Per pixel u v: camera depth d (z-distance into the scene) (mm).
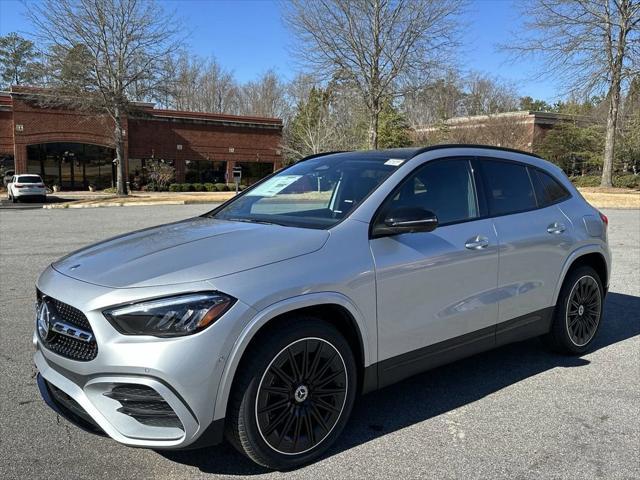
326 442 3027
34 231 13891
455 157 3926
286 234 3139
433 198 3670
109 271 2842
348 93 30734
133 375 2529
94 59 28891
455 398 3857
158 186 41219
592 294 4723
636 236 12766
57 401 2908
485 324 3830
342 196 3539
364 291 3092
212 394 2584
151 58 30156
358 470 2928
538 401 3803
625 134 37250
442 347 3572
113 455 3059
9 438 3230
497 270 3859
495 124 43562
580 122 42562
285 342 2799
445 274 3510
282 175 4348
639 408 3693
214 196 33250
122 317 2564
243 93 72000
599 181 33406
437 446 3188
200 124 44438
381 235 3258
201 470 2916
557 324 4496
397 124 42969
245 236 3156
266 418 2775
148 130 42562
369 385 3229
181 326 2543
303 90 42125
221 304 2604
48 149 39469
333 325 3039
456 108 48156
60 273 3027
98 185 41469
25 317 5703
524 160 4457
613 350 4859
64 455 3051
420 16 27656
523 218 4141
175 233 3424
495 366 4480
